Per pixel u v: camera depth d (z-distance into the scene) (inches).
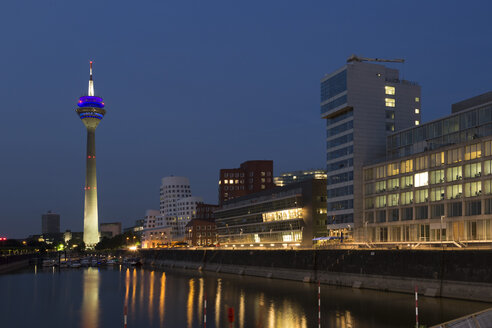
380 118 5378.9
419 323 2144.4
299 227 6087.6
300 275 4387.3
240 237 7859.3
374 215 4857.3
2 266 7126.0
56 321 2635.3
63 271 7066.9
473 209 3791.8
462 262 2778.1
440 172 4133.9
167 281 4906.5
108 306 3139.8
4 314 2891.2
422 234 4284.0
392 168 4694.9
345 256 3799.2
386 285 3329.2
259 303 2984.7
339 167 5457.7
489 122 4072.3
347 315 2428.6
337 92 5472.4
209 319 2496.3
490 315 1244.5
